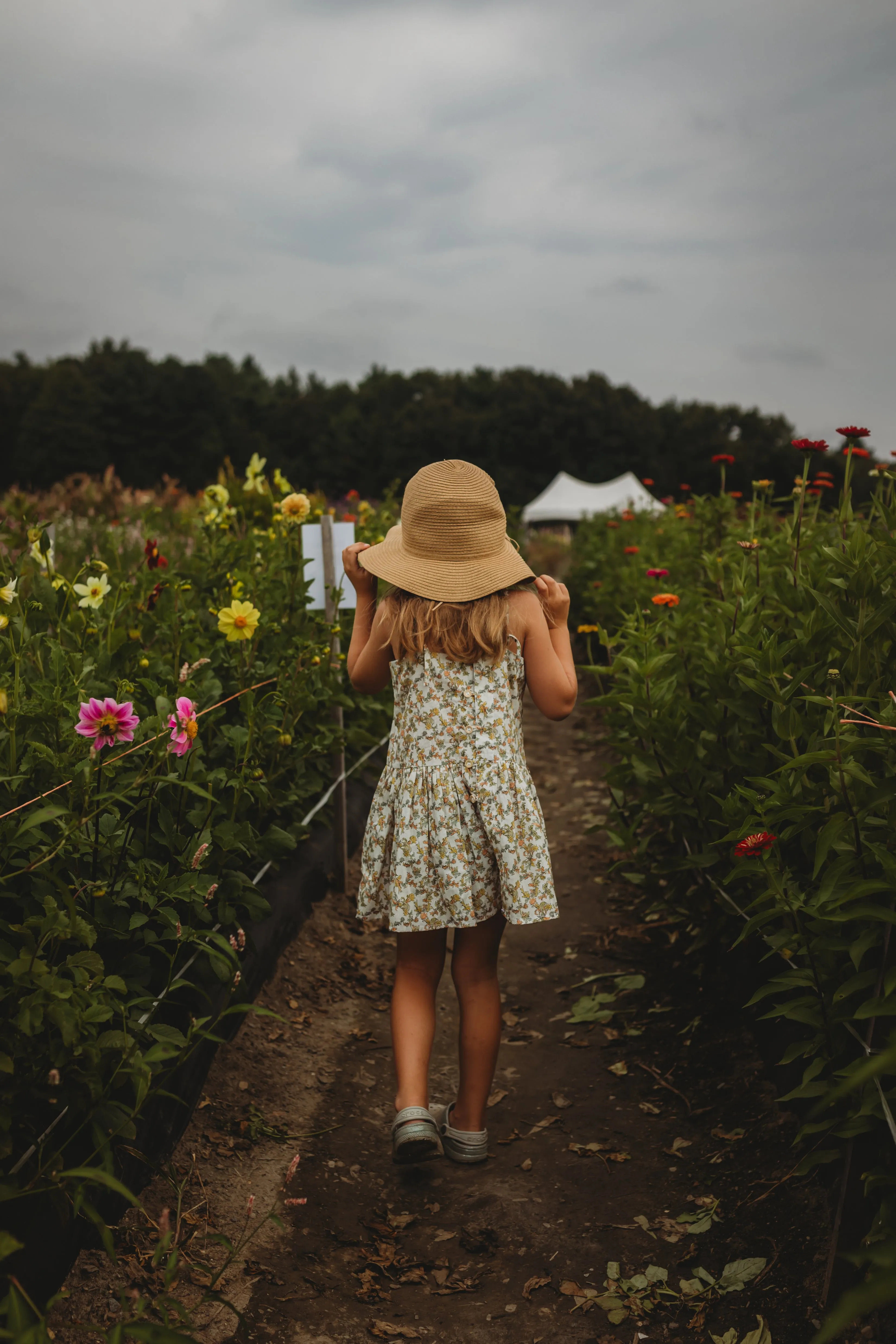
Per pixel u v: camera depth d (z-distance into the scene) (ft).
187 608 9.62
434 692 6.64
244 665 9.27
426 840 6.62
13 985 4.91
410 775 6.69
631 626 9.50
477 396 224.33
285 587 11.16
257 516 16.05
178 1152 6.61
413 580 6.63
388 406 225.97
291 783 9.93
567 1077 8.34
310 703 9.80
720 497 14.64
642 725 8.65
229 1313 5.38
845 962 5.98
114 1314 5.13
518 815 6.62
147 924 6.70
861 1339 5.04
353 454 211.61
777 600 8.33
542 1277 5.98
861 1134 5.11
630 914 11.47
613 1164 7.09
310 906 10.49
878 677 6.77
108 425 196.75
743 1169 6.73
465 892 6.52
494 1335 5.51
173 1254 4.62
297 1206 5.98
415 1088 6.63
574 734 21.26
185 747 6.16
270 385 254.68
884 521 7.59
